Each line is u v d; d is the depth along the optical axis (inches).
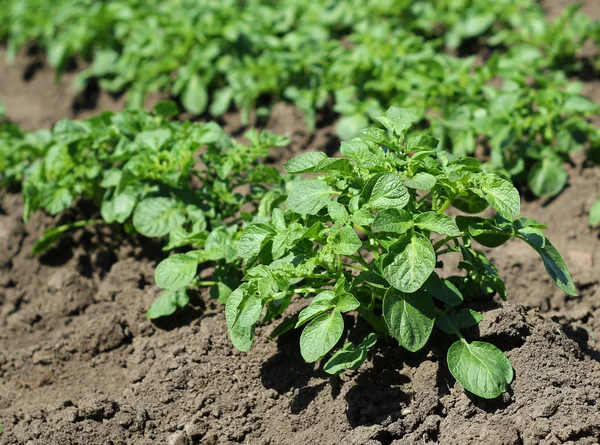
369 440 48.1
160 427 51.8
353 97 75.1
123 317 57.6
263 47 79.0
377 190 47.7
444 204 49.9
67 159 63.1
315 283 50.6
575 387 48.6
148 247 63.8
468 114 67.1
